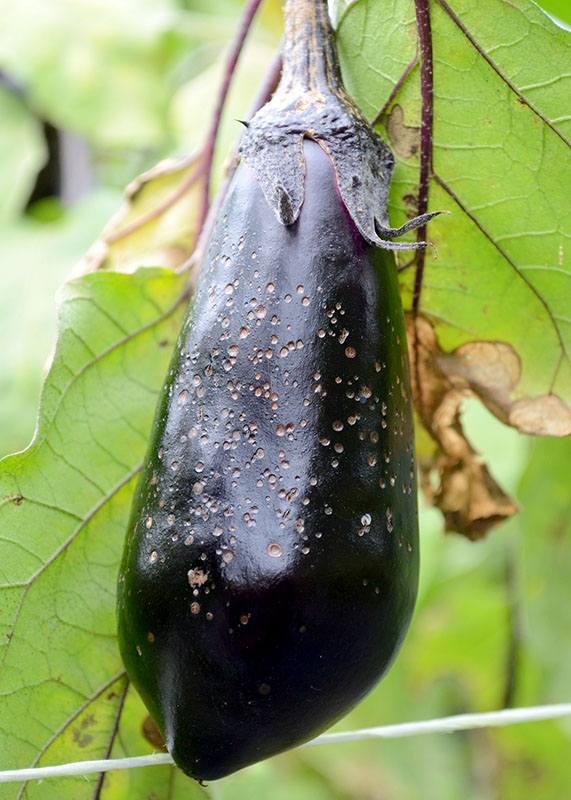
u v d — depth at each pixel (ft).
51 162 3.61
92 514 1.94
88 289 1.96
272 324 1.72
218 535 1.70
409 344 2.02
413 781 4.71
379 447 1.73
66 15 3.25
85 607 1.94
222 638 1.69
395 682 4.62
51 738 1.95
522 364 2.00
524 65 1.84
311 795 4.73
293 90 1.79
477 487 2.12
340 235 1.73
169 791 1.99
